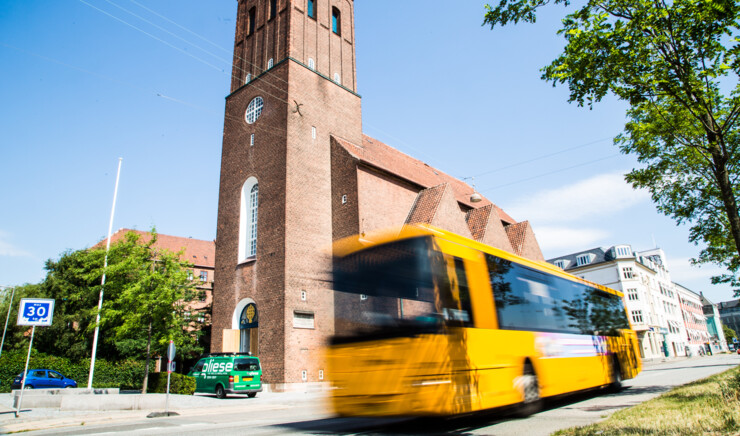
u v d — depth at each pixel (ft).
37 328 123.85
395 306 27.58
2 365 107.14
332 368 28.40
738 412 24.20
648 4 30.09
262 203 93.71
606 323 51.06
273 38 105.60
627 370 53.57
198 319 120.16
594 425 24.02
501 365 30.27
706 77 31.63
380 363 26.73
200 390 72.23
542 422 29.81
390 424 31.76
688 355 209.26
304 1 105.50
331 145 100.48
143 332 78.13
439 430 28.53
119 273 76.18
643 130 45.47
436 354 26.14
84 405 51.39
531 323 35.24
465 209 122.31
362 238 30.78
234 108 108.37
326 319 29.86
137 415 46.47
